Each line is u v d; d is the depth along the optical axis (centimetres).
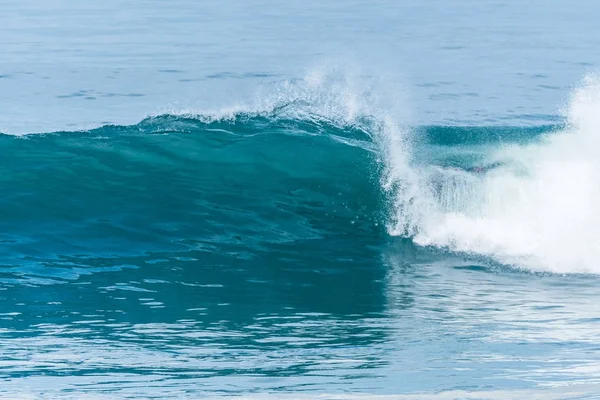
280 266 4472
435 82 9594
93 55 11231
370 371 3117
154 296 3981
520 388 2931
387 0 18538
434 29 13888
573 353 3306
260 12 16112
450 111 8106
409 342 3444
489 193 4972
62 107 8369
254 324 3653
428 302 3988
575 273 4412
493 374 3073
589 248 4600
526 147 5803
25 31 13250
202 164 5384
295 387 2962
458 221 4894
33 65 10506
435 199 5012
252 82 9550
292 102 6141
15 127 7569
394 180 5166
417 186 5084
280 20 14912
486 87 9275
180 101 8644
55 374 3083
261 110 5994
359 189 5194
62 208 4903
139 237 4703
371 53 11531
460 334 3550
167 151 5481
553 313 3828
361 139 5681
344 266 4500
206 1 17925
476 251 4697
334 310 3862
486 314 3816
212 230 4841
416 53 11575
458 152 5678
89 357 3247
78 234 4675
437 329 3616
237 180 5284
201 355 3284
